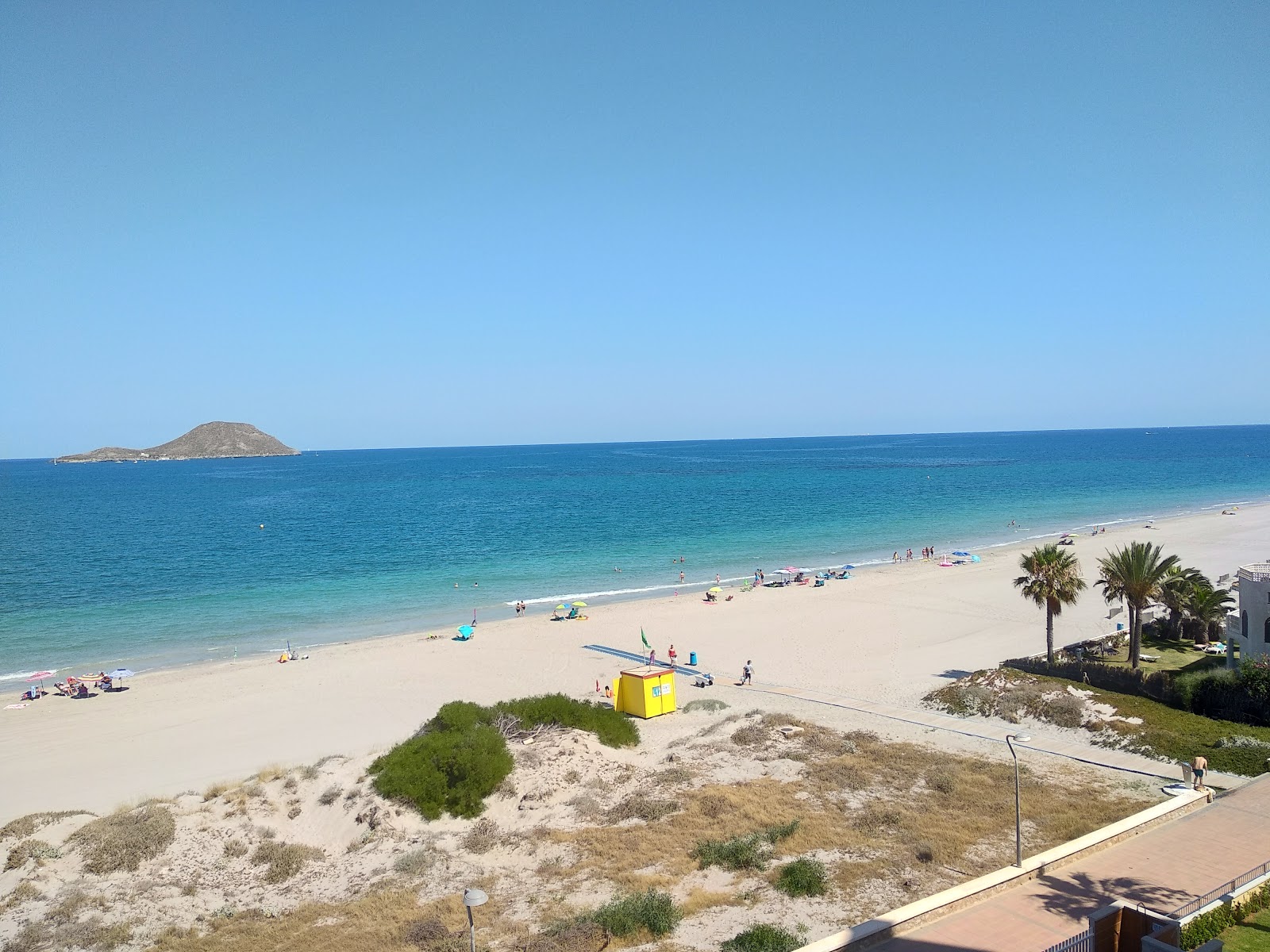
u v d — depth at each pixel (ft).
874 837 82.43
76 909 72.95
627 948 63.67
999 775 99.19
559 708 117.70
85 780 111.75
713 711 134.72
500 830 87.92
